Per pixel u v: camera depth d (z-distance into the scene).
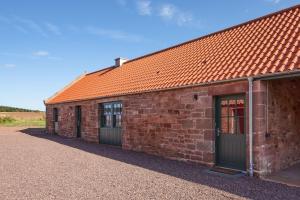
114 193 6.85
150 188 7.24
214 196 6.58
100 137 17.28
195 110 10.46
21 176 8.59
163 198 6.46
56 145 16.31
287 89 9.49
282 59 8.50
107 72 21.45
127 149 14.32
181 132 11.05
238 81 8.98
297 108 9.96
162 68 14.53
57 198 6.51
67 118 22.12
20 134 24.16
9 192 6.98
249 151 8.52
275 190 7.02
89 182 7.86
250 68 9.02
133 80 15.48
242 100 9.16
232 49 11.41
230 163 9.51
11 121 41.88
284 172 8.78
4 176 8.62
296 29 9.83
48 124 25.77
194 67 12.02
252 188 7.19
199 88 10.33
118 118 15.59
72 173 8.95
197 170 9.34
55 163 10.61
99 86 18.89
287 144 9.38
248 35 11.70
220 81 9.38
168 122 11.70
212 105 9.85
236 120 9.33
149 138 12.80
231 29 13.64
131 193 6.84
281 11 11.63
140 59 19.19
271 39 10.19
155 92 12.40
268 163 8.52
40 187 7.40
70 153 13.11
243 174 8.66
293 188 7.20
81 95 19.89
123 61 21.27
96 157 11.94
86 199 6.44
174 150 11.37
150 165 10.19
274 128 8.84
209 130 9.91
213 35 14.62
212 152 9.83
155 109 12.42
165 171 9.19
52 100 25.38
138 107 13.54
